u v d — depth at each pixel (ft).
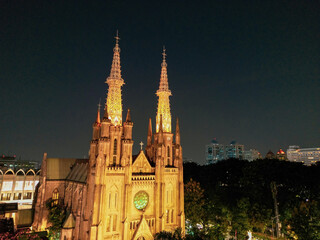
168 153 250.16
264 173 267.39
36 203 274.16
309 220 166.20
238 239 225.76
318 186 231.50
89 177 205.16
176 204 240.32
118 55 233.96
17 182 340.18
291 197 244.42
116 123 218.79
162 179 228.02
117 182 201.77
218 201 268.00
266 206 235.61
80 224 208.33
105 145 198.59
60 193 297.33
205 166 383.04
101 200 187.11
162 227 217.56
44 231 260.42
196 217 257.96
